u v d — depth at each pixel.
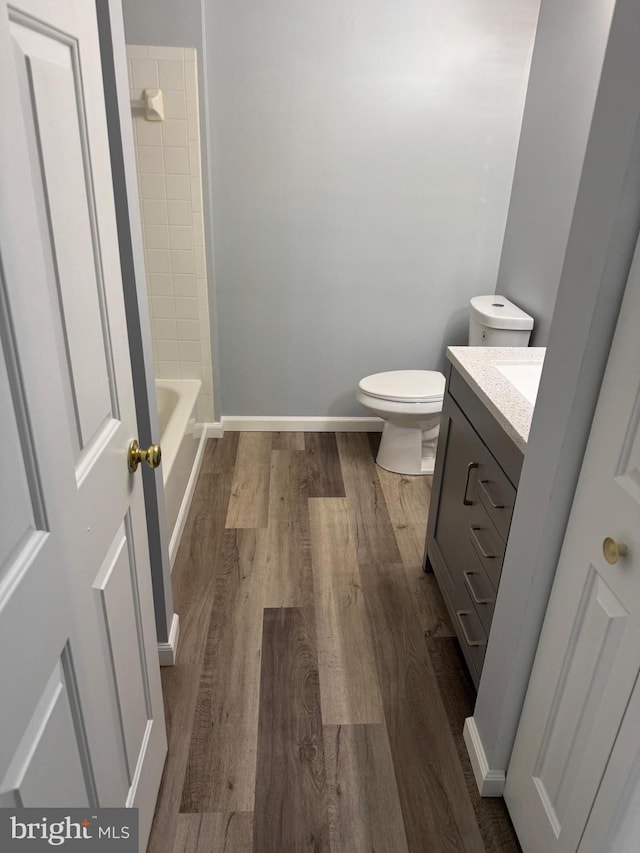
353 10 2.59
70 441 0.82
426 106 2.77
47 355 0.73
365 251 3.02
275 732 1.63
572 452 1.08
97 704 0.95
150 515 1.62
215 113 2.73
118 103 1.22
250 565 2.29
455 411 1.91
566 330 1.07
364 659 1.88
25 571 0.68
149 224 2.83
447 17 2.62
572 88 2.28
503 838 1.39
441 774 1.53
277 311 3.12
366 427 3.40
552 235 2.43
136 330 1.41
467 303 3.15
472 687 1.79
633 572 0.92
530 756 1.30
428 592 2.18
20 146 0.66
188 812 1.42
